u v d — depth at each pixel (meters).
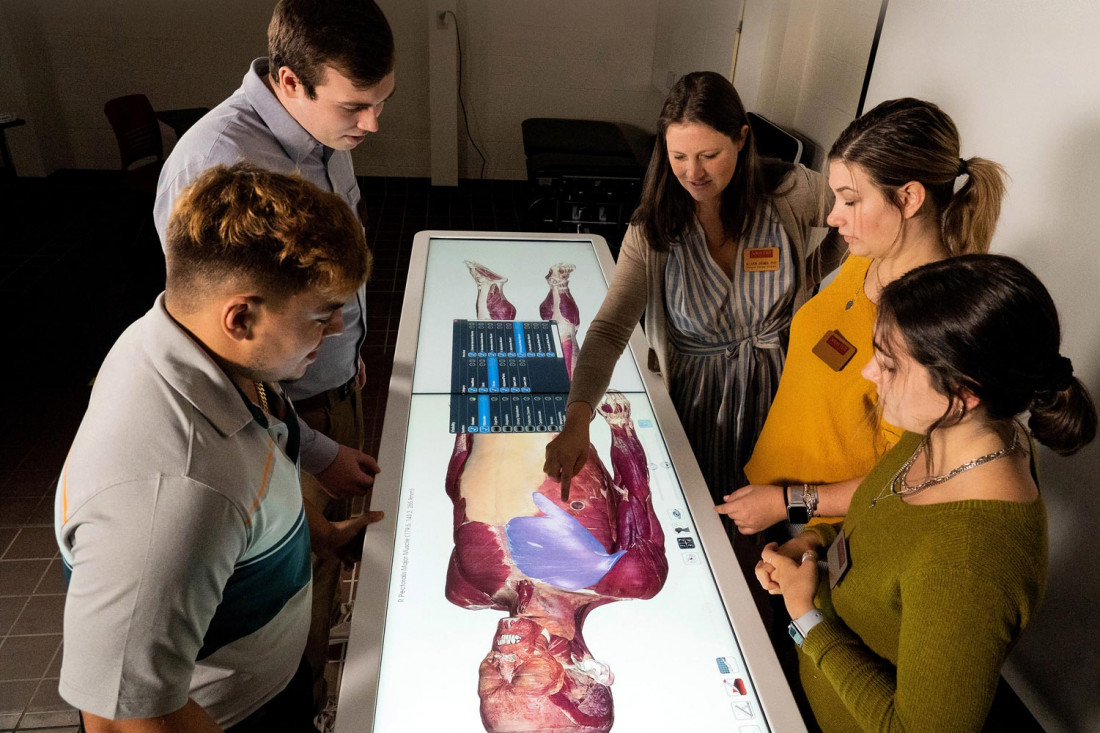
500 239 2.39
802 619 1.14
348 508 2.08
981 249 1.34
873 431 1.50
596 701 1.06
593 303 2.07
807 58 3.41
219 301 0.88
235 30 5.46
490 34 5.61
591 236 2.42
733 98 1.58
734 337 1.86
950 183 1.32
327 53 1.40
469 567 1.27
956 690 0.87
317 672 1.71
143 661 0.83
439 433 1.57
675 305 1.81
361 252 0.95
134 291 4.22
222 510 0.88
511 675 1.09
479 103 5.88
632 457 1.54
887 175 1.30
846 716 1.15
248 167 0.95
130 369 0.90
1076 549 1.81
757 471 1.73
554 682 1.09
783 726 1.03
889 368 0.94
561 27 5.61
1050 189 1.85
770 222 1.75
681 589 1.25
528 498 1.42
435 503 1.40
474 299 2.06
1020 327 0.83
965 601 0.86
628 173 4.40
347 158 1.93
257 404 1.03
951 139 1.29
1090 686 1.79
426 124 5.95
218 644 1.06
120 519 0.82
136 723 0.85
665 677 1.10
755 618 1.19
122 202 5.30
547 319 1.98
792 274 1.78
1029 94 1.91
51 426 3.15
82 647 0.82
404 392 1.67
